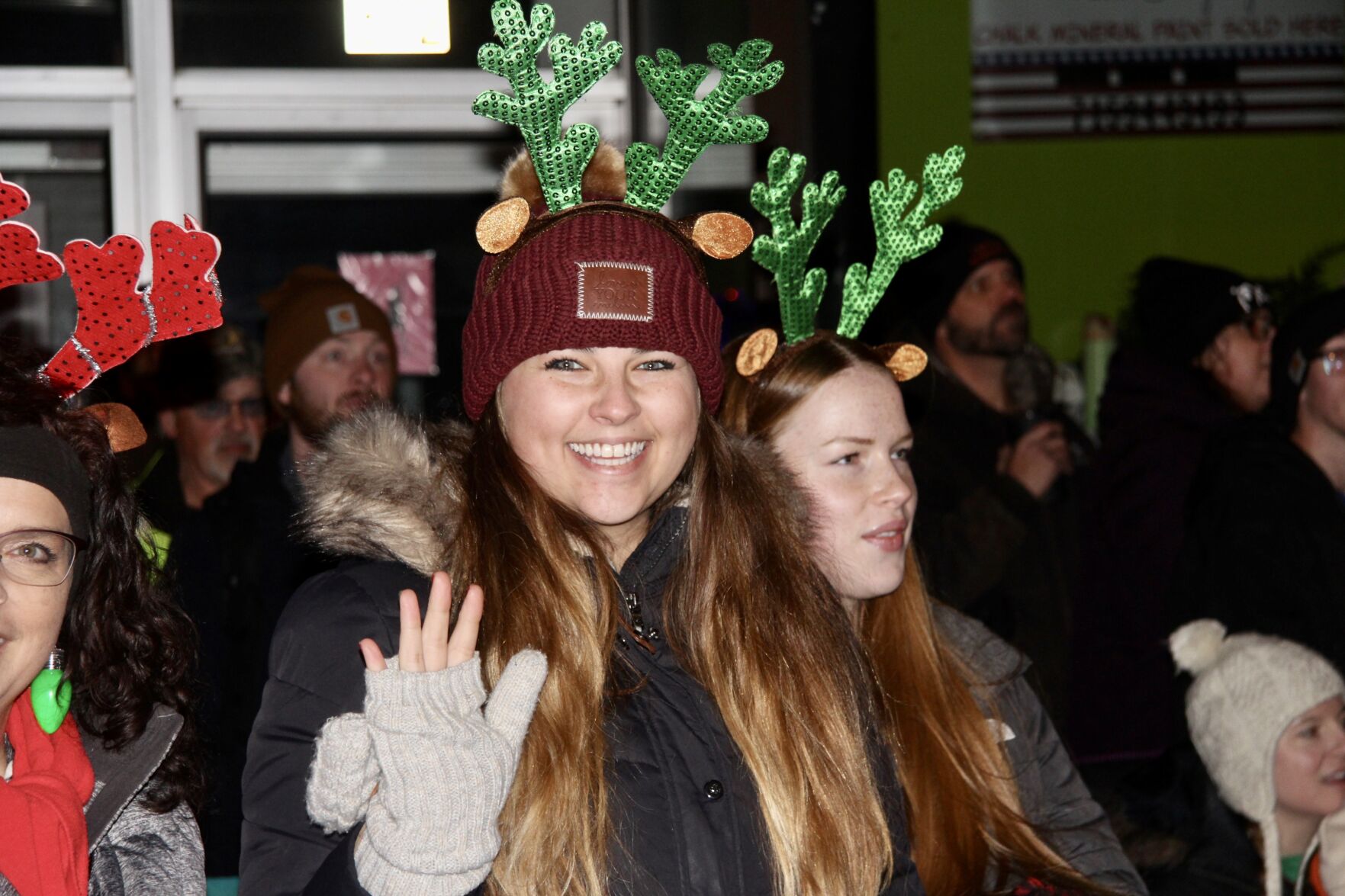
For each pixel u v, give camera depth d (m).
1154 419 3.23
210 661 2.77
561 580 1.63
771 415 2.07
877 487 2.06
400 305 4.02
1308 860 2.46
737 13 4.02
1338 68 4.46
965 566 2.85
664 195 1.78
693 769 1.62
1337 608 2.79
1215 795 2.44
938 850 2.05
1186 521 2.97
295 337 3.17
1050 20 4.33
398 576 1.63
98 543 1.57
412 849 1.37
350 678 1.56
